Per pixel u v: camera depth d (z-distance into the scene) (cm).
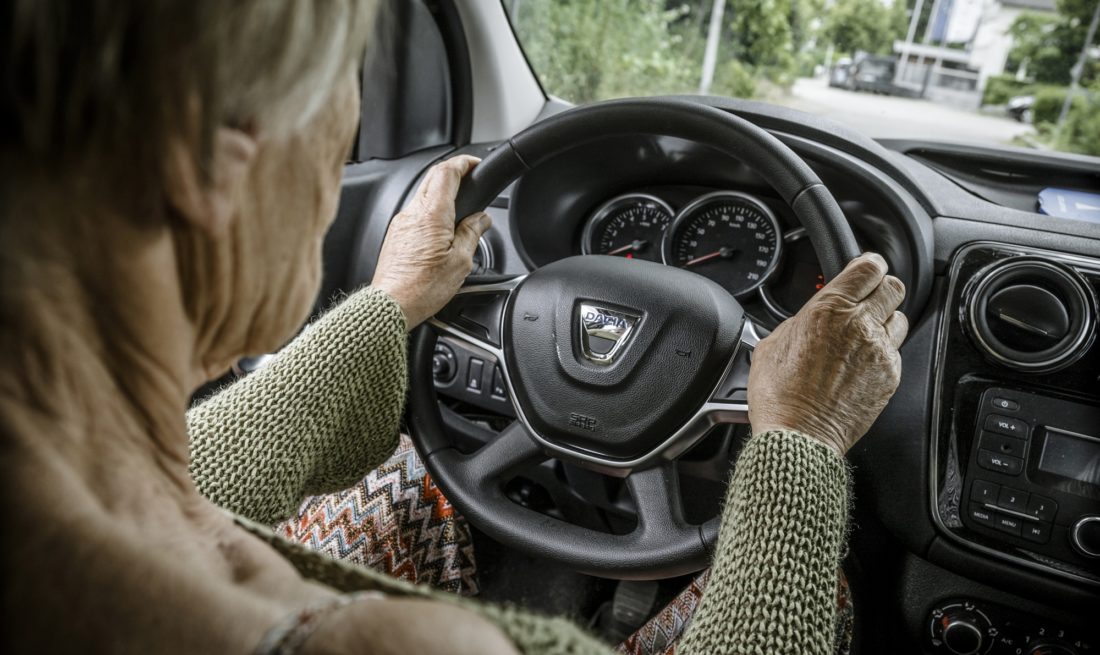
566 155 116
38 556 25
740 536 65
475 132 144
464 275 94
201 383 41
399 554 98
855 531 111
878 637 114
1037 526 96
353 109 38
